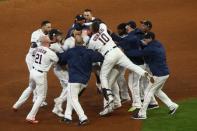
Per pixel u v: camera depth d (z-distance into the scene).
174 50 64.50
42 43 42.66
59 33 43.25
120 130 39.69
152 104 44.72
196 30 72.00
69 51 41.78
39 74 42.06
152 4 86.69
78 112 41.25
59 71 43.53
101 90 44.62
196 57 60.72
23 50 69.50
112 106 43.81
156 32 72.56
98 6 87.94
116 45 43.00
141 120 41.78
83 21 45.75
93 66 44.47
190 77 53.41
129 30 44.47
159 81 41.72
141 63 43.97
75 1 90.69
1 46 71.75
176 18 78.44
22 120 43.50
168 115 42.53
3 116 44.88
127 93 47.22
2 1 92.12
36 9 87.88
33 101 48.16
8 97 50.97
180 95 48.19
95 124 41.44
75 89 41.22
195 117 41.62
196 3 85.50
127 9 85.44
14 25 81.44
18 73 59.78
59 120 43.09
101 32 42.97
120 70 44.34
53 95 50.69
